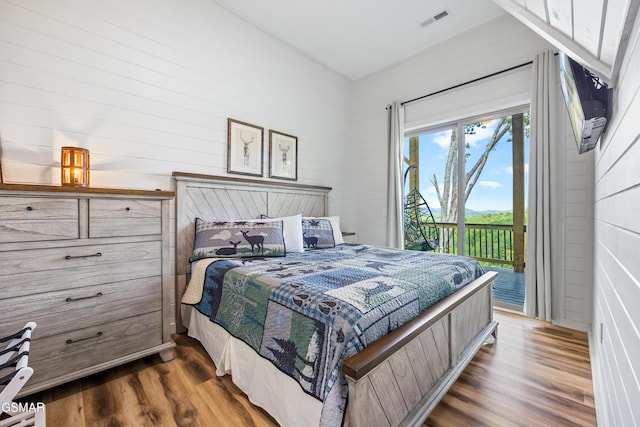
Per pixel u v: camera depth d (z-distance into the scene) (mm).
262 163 3061
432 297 1497
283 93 3295
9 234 1313
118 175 2133
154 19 2312
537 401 1494
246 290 1583
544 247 2508
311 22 2934
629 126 854
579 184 2396
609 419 1161
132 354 1690
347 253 2516
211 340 1827
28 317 1361
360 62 3709
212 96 2664
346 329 1039
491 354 1988
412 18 2879
